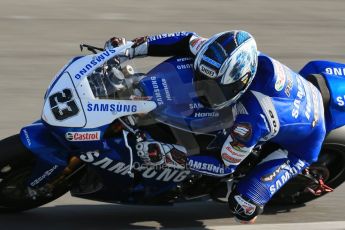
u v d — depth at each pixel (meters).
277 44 32.34
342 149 18.59
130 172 15.68
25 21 32.56
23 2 35.22
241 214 16.88
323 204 19.94
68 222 17.66
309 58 30.94
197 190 17.28
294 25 35.25
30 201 17.25
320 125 17.31
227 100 15.43
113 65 16.06
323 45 32.78
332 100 18.05
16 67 27.41
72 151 15.50
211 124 16.11
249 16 36.19
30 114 23.72
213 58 15.17
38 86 25.91
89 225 17.62
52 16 33.59
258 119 15.70
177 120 15.88
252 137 15.70
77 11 34.62
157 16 34.91
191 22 34.41
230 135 15.86
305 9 38.25
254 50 15.65
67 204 18.72
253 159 17.56
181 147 16.02
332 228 18.05
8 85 25.72
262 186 16.91
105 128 15.23
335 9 38.66
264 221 18.75
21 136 15.84
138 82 15.85
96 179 16.47
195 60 15.51
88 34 31.69
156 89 15.76
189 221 18.41
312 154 17.53
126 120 15.57
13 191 16.84
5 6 34.38
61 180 16.27
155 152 15.73
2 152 15.91
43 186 16.17
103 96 15.48
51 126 15.17
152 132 15.88
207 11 36.41
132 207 18.98
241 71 15.19
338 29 35.22
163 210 18.97
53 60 28.45
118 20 33.84
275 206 19.69
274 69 16.14
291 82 16.66
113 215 18.38
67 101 15.26
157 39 16.91
